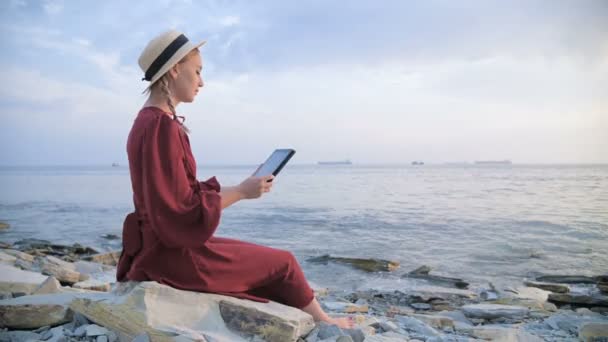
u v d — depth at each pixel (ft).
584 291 26.50
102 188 168.25
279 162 9.32
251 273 9.54
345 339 9.10
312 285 25.84
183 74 8.89
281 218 65.98
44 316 9.24
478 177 290.35
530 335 13.96
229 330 8.72
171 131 8.23
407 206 84.84
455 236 48.85
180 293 8.66
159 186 7.95
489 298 23.99
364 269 32.76
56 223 63.82
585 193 122.31
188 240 8.15
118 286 9.18
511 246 42.70
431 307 22.43
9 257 24.97
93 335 8.46
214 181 8.93
